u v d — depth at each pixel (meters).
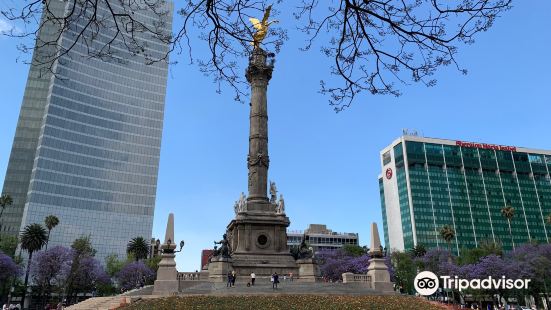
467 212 190.50
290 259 54.44
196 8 9.45
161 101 169.38
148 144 163.62
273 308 28.53
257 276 51.69
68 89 147.38
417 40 9.14
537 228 196.50
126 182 156.75
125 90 162.00
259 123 61.59
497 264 74.44
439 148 199.62
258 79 63.75
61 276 99.75
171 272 40.06
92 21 9.91
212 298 32.06
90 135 151.00
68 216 141.75
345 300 32.59
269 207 57.69
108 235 149.12
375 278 45.28
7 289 97.06
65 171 143.38
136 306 29.67
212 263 51.38
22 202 144.38
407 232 185.62
